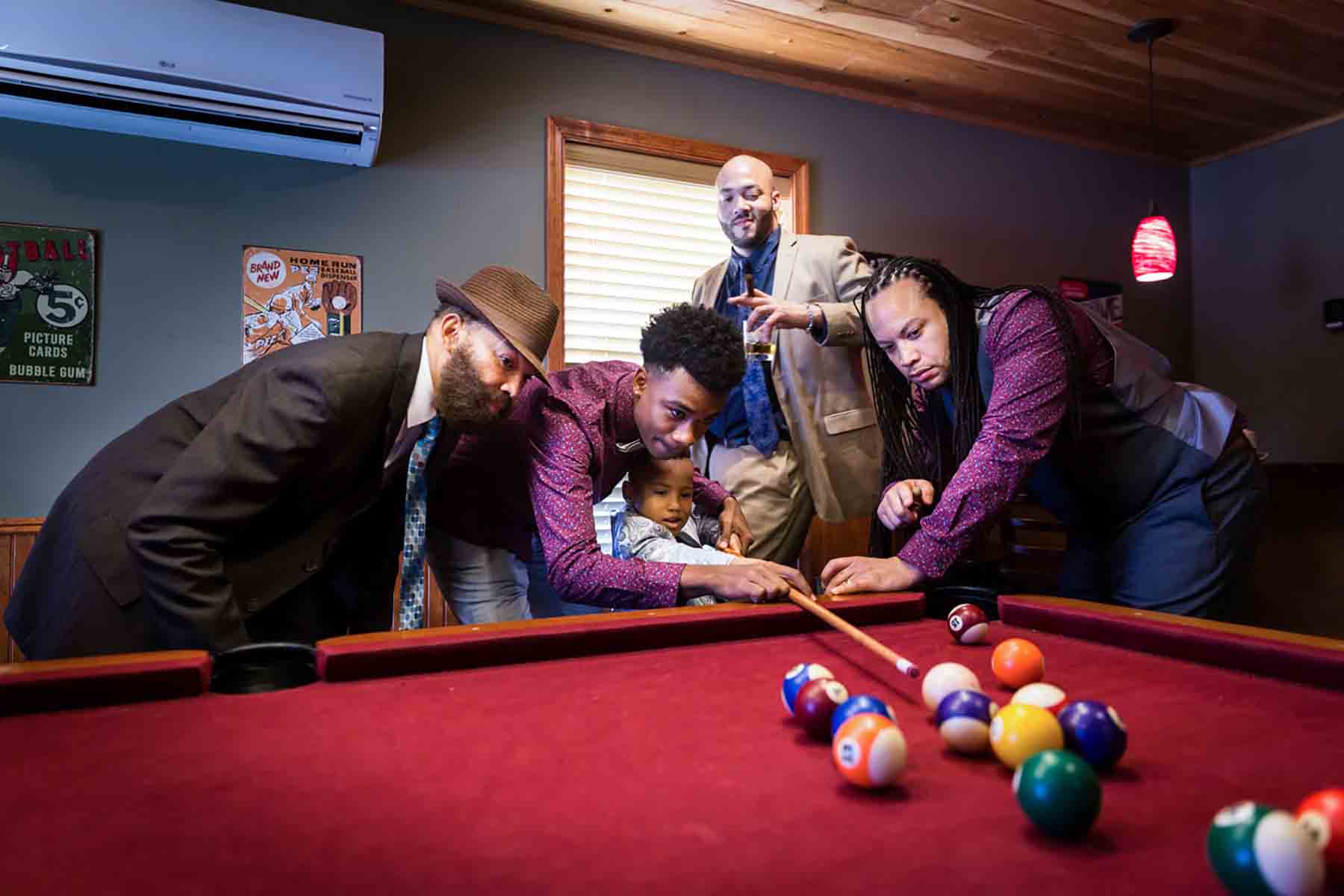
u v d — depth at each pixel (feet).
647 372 5.85
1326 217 14.43
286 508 5.32
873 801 2.42
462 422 5.42
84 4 7.99
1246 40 11.46
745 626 4.59
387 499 5.99
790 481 9.17
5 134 8.57
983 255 13.99
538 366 5.44
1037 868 2.00
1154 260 12.36
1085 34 11.22
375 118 9.12
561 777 2.61
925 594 5.27
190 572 4.56
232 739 2.98
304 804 2.40
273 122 8.90
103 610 5.00
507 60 10.68
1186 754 2.79
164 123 8.67
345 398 4.94
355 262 9.89
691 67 11.75
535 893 1.88
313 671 3.78
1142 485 6.38
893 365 6.77
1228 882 1.77
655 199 11.68
